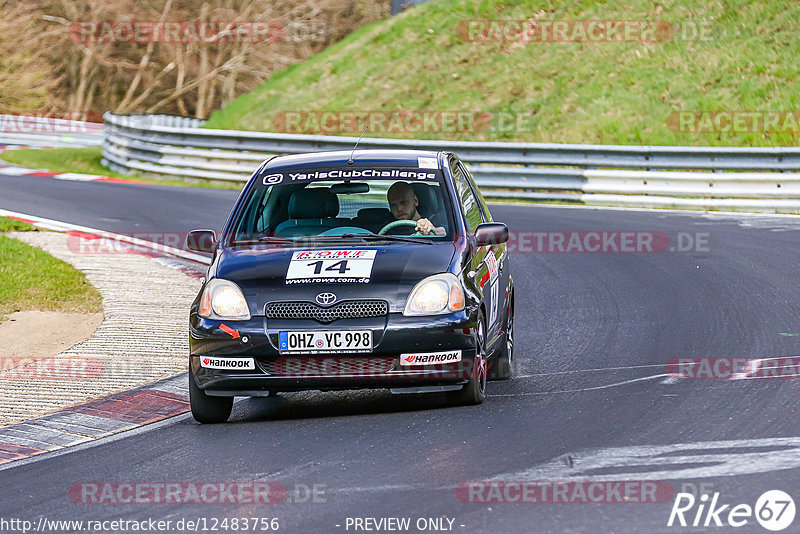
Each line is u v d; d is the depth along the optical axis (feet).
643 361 95.81
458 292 78.43
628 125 280.72
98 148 362.33
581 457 65.10
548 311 123.95
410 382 77.41
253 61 522.47
